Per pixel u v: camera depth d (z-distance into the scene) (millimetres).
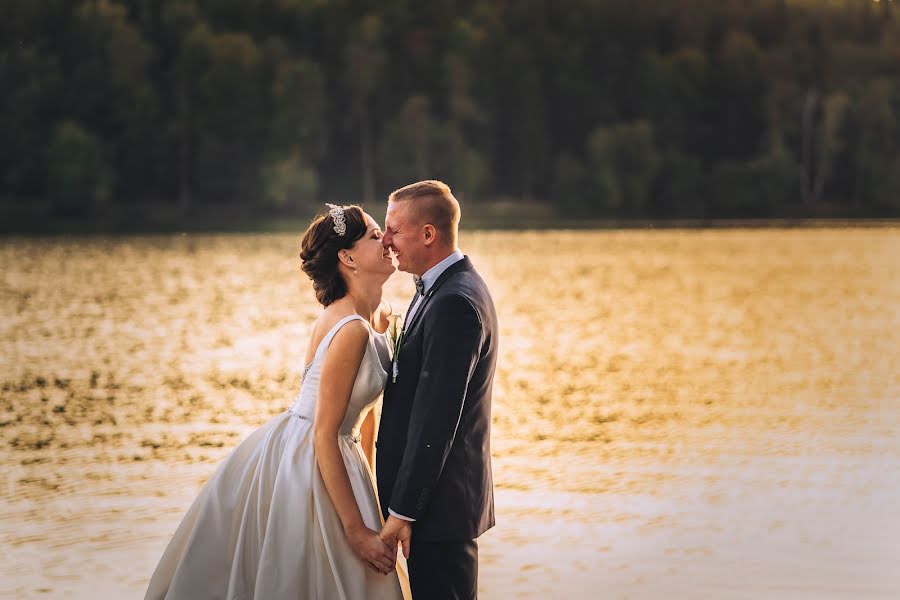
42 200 69562
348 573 4348
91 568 6504
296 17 86375
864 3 97438
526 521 7527
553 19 96375
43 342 17484
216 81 74188
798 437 10328
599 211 80125
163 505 7914
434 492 4324
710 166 91250
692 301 25016
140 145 74438
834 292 27266
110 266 35844
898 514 7633
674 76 90375
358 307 4504
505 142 86375
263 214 73812
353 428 4500
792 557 6754
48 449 9828
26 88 70188
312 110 75750
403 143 77188
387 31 87375
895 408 11852
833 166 85500
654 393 12922
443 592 4355
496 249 47125
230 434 10516
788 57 91625
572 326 20141
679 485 8469
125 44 74000
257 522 4426
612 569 6570
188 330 19109
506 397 12711
